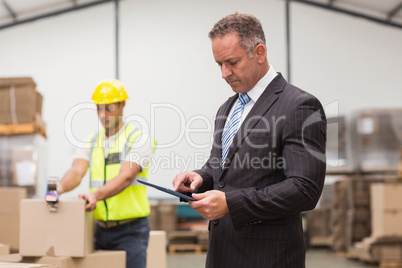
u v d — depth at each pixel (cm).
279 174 206
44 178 640
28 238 313
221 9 1143
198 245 1012
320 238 1074
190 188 212
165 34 1135
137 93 1110
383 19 1159
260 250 206
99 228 352
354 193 881
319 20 1157
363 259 833
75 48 1167
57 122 1145
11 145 575
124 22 1161
